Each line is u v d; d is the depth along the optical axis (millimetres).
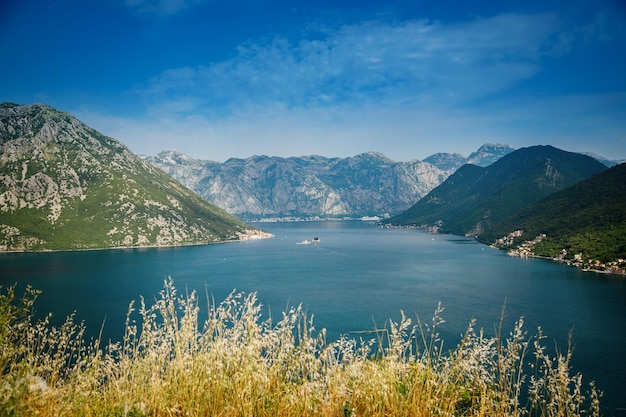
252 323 8219
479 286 124438
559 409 8312
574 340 70688
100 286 125062
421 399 8078
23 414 6758
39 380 7660
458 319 84688
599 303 100000
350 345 9125
